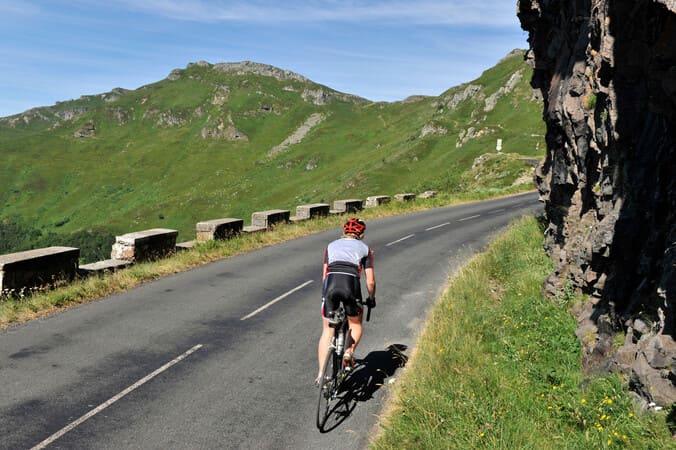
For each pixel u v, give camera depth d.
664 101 5.58
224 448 5.20
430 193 38.44
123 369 6.97
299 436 5.48
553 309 9.05
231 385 6.62
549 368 6.75
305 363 7.44
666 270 5.22
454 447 4.95
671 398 4.98
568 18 11.45
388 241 19.05
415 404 5.75
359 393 6.55
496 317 9.12
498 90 188.88
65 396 6.11
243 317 9.53
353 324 5.85
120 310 9.71
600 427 5.16
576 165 10.79
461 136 148.12
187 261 14.17
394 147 199.25
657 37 5.61
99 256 167.38
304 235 20.31
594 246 7.20
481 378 6.47
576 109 10.02
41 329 8.47
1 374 6.64
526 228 18.06
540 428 5.48
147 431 5.43
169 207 196.12
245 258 15.40
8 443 5.06
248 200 191.00
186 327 8.85
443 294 11.28
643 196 6.70
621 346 6.27
